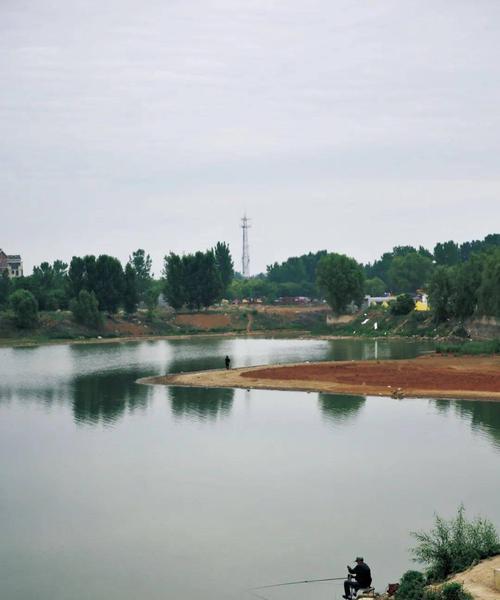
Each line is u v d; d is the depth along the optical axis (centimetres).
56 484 5209
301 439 6456
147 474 5428
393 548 4069
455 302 17025
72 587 3659
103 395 8925
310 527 4384
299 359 13375
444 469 5481
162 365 12469
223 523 4466
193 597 3544
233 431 6794
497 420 7169
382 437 6512
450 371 10494
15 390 9369
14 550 4106
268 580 3712
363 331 19350
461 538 3666
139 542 4203
